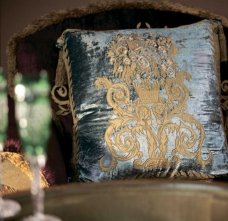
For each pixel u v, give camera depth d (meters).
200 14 1.75
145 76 1.46
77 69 1.51
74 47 1.53
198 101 1.47
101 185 1.01
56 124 1.61
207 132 1.45
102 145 1.42
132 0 1.74
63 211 0.91
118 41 1.51
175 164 1.41
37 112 0.81
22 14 1.93
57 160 1.43
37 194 0.90
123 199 0.96
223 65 1.70
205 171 1.43
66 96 1.64
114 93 1.45
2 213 0.87
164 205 0.94
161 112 1.43
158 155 1.41
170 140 1.42
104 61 1.48
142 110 1.43
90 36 1.53
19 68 1.70
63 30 1.70
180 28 1.58
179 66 1.49
